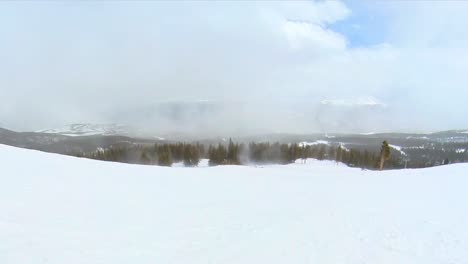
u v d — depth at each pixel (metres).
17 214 7.52
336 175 20.66
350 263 5.83
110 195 10.62
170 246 6.34
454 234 7.66
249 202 11.03
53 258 5.32
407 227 8.17
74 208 8.62
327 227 8.05
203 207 9.95
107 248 5.98
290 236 7.25
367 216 9.27
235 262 5.69
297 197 12.30
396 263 5.92
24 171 12.34
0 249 5.43
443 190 14.14
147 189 12.34
